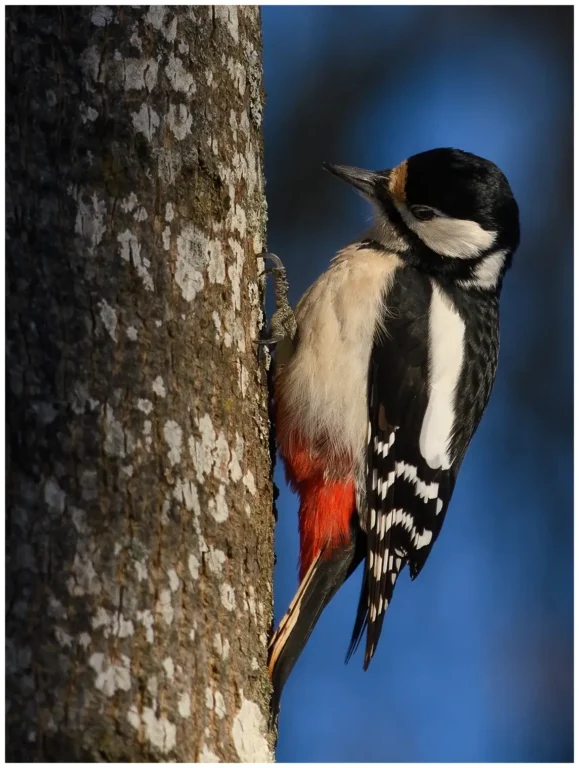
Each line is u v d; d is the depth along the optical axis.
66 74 6.18
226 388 6.69
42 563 5.74
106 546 5.84
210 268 6.63
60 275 6.01
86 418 5.92
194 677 6.03
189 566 6.13
